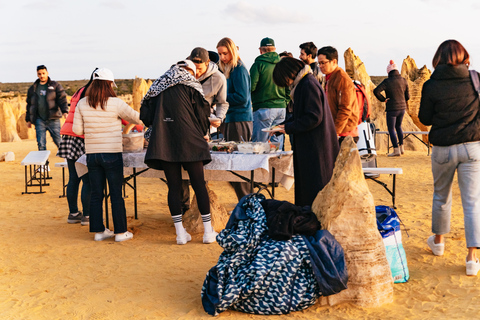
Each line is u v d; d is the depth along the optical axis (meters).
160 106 5.52
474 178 4.64
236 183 6.96
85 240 6.21
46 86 12.05
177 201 5.88
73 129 6.00
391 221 4.57
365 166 8.70
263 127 8.34
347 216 4.12
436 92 4.66
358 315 3.89
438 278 4.61
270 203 4.45
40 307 4.13
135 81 31.27
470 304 4.01
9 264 5.27
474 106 4.59
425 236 6.02
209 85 6.78
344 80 6.12
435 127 4.78
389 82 13.97
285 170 6.23
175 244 5.95
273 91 8.22
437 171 4.90
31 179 10.58
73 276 4.88
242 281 3.94
